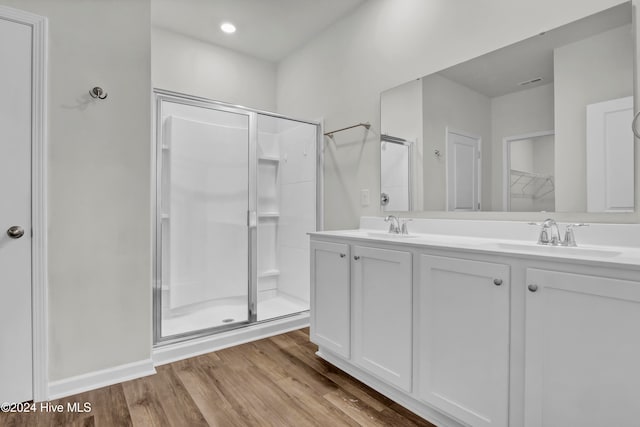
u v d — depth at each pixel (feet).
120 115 6.15
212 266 9.07
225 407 5.27
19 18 5.24
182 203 8.64
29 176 5.35
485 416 4.13
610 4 4.74
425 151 7.04
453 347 4.49
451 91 6.59
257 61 11.73
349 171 8.95
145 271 6.42
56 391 5.56
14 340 5.27
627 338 3.15
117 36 6.12
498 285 4.02
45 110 5.43
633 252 4.01
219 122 8.86
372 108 8.31
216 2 8.62
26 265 5.34
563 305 3.54
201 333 7.70
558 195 5.19
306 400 5.48
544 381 3.67
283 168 10.77
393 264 5.29
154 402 5.41
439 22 6.83
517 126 5.65
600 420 3.30
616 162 4.67
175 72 10.09
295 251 10.31
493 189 5.95
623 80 4.62
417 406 5.13
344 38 9.19
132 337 6.28
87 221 5.85
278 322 8.67
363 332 5.84
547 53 5.32
